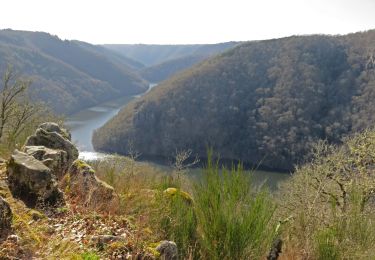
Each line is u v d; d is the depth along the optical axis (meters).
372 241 5.38
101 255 3.86
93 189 5.39
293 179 15.34
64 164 6.65
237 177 4.28
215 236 4.17
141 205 5.20
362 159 12.92
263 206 4.24
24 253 3.70
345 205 7.68
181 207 4.75
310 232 5.61
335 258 4.76
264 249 4.43
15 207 4.64
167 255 4.05
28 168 5.01
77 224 4.51
